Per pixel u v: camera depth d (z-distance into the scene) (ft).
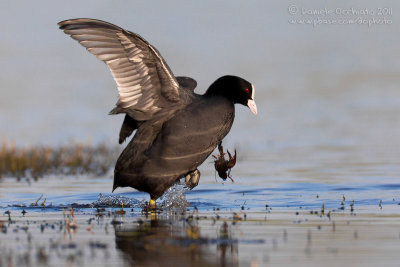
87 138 69.36
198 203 37.86
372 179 46.01
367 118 79.30
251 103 36.06
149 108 34.12
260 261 23.22
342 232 27.94
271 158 58.75
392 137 67.92
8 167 56.03
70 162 58.34
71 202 39.27
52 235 27.89
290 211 34.19
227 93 35.68
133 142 34.68
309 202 37.35
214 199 39.37
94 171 54.90
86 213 34.78
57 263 22.94
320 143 66.39
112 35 32.32
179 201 36.96
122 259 23.53
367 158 56.90
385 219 31.09
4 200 39.88
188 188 37.45
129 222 31.45
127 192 43.75
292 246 25.39
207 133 34.60
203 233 28.17
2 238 27.22
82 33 32.19
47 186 46.55
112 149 64.18
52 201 39.58
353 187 42.80
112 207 37.17
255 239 26.76
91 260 23.38
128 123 36.60
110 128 75.46
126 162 34.73
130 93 33.42
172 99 34.24
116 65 32.83
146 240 26.71
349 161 55.52
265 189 43.01
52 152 61.57
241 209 35.29
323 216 32.32
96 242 26.35
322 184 44.45
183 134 34.06
